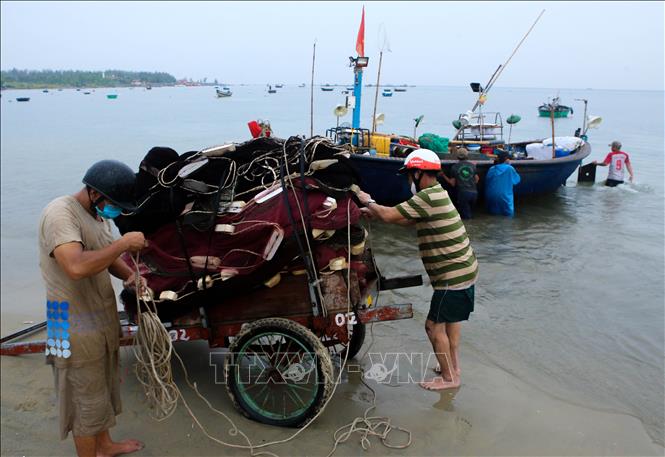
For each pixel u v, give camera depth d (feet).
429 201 13.03
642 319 19.60
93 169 9.89
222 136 97.86
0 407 14.08
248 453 11.94
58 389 10.53
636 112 213.66
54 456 12.20
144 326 11.70
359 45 36.70
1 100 411.54
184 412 13.46
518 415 13.58
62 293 10.02
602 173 58.59
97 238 10.30
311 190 12.14
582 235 31.65
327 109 186.29
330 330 12.57
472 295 13.83
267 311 12.64
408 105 236.22
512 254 27.71
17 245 32.37
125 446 12.00
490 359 16.55
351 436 12.56
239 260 12.09
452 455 11.99
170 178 12.17
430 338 14.43
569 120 158.20
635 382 15.33
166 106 262.67
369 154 35.53
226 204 12.30
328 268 12.39
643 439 12.67
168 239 12.30
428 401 14.14
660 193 45.55
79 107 267.59
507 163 37.37
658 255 27.45
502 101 340.80
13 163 64.23
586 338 18.08
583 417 13.56
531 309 20.47
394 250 28.37
